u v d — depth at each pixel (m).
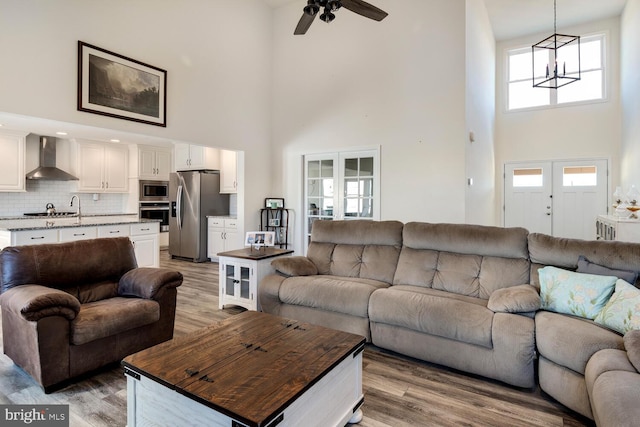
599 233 5.29
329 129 5.58
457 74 4.55
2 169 5.30
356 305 2.79
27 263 2.41
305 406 1.49
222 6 5.20
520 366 2.15
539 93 6.76
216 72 5.13
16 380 2.27
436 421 1.92
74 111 3.59
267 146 6.08
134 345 2.54
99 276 2.78
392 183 5.04
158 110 4.38
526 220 6.83
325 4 2.96
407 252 3.23
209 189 6.65
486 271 2.83
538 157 6.72
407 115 4.90
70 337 2.19
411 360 2.65
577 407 1.87
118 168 6.97
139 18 4.16
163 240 7.73
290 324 2.15
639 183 4.71
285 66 6.00
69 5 3.54
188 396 1.39
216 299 4.12
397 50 4.97
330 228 3.71
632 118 5.12
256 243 3.90
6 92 3.13
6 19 3.13
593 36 6.30
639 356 1.56
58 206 6.34
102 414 1.95
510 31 6.67
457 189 4.56
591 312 2.13
